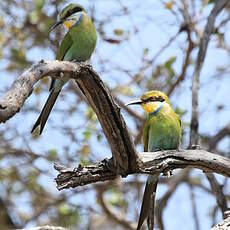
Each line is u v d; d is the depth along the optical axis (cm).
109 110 678
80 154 1345
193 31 1368
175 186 1488
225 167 761
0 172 1474
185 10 1370
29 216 1513
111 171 702
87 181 691
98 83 670
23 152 1430
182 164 754
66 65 653
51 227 882
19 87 568
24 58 1427
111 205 1525
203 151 762
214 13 1180
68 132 1352
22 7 1421
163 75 1376
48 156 1376
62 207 1451
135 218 1470
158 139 1026
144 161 730
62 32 1413
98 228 1575
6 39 1433
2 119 537
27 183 1494
